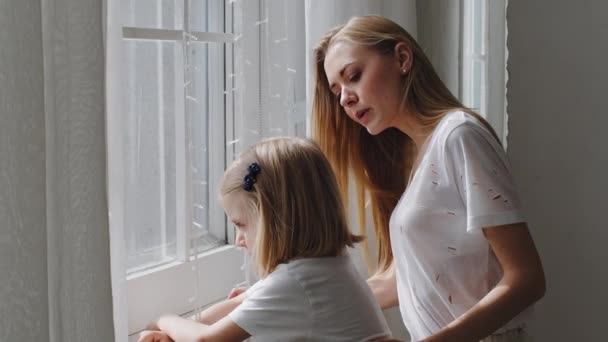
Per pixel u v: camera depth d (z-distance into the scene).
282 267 1.11
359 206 1.39
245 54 1.25
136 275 1.14
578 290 1.97
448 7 1.68
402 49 1.22
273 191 1.12
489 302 1.06
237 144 1.27
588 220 1.95
